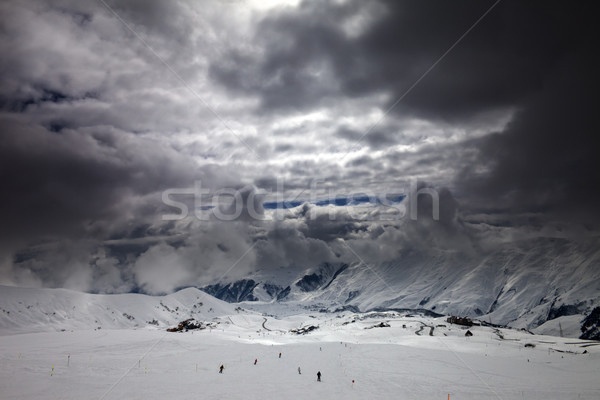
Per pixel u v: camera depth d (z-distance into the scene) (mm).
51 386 90000
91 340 176250
